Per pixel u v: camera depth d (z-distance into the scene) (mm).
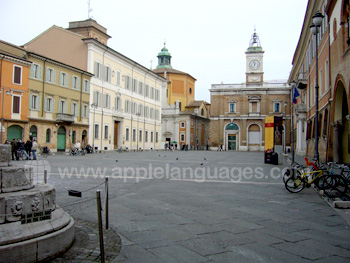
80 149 43375
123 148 54625
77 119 44250
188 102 84688
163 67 85750
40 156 32375
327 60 25000
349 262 5035
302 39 40250
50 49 48688
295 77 55219
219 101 74625
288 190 11625
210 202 9500
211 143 74688
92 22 53906
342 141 22344
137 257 5078
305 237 6281
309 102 36812
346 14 18250
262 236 6277
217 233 6406
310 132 36219
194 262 4914
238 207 8906
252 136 73125
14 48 34594
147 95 65750
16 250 4445
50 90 39219
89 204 8812
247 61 74375
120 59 54750
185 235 6238
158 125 70938
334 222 7473
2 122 31234
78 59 47250
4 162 5254
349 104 17156
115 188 11688
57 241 4973
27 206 4988
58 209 5773
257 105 72812
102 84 49719
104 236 6066
